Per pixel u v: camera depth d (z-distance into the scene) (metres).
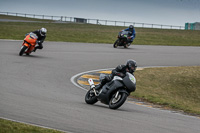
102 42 120.06
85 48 96.25
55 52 82.12
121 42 103.88
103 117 28.53
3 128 20.61
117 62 75.94
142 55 91.56
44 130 21.53
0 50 74.06
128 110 34.56
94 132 23.23
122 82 33.03
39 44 69.62
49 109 29.27
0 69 52.22
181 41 149.12
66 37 125.38
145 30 189.62
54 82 48.34
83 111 30.20
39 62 64.06
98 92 34.97
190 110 40.81
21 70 53.88
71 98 37.88
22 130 20.83
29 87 41.53
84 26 189.88
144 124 27.66
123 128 25.23
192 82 63.78
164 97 50.44
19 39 107.38
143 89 54.53
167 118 32.38
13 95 34.56
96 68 66.19
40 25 170.00
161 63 81.50
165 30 198.75
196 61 90.94
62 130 22.86
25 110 27.70
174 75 67.12
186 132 26.55
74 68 63.22
